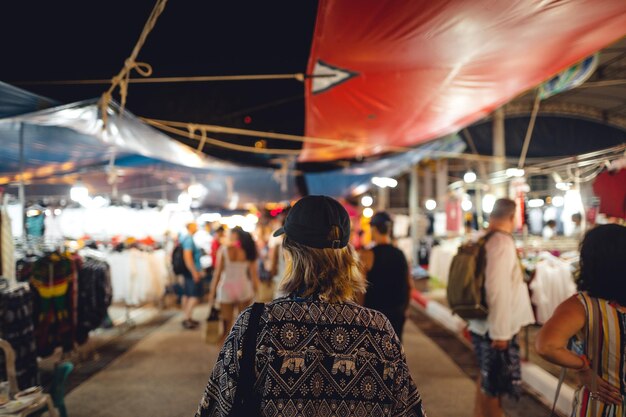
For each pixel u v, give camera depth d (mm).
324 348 1294
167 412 4340
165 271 9250
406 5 2926
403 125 7004
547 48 3904
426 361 5875
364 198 13539
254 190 12234
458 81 4832
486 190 8539
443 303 9492
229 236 6234
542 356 1863
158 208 10539
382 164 10391
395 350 1369
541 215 10375
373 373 1306
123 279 7984
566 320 1858
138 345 6805
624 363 1775
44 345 5098
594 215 5113
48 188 9828
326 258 1405
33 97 3689
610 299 1854
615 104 10656
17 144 6016
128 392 4852
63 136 5566
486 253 3508
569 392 4223
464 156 8547
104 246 8789
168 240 10070
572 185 5180
